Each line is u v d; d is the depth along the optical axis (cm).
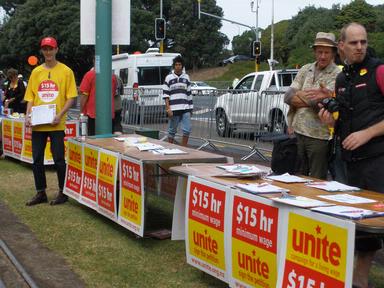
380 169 413
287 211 356
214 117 1227
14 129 1077
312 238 337
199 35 6569
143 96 1413
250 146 1107
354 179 430
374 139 412
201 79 6384
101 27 763
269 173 475
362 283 407
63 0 5578
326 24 5803
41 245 566
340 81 434
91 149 657
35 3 5666
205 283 464
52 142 726
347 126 425
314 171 556
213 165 519
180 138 1337
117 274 487
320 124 544
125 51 5566
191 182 462
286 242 356
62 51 5381
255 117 1105
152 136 916
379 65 409
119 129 1083
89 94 930
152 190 705
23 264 509
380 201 365
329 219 324
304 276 342
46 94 707
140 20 5756
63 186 741
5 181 891
